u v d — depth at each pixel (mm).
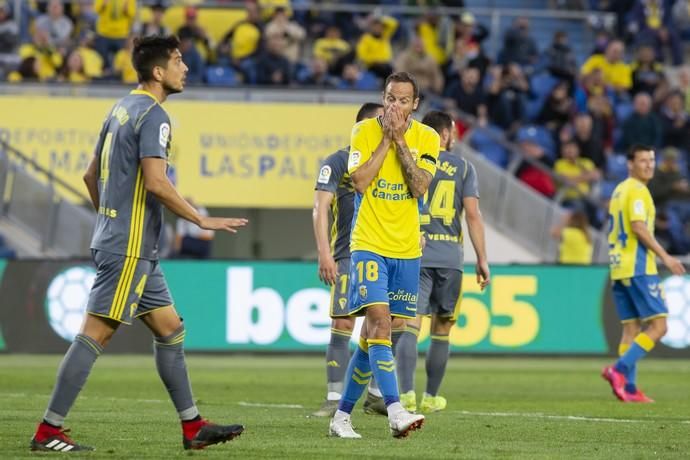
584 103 83562
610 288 66500
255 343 65062
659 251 43031
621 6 92625
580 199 75062
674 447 26797
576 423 32844
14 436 27266
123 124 24172
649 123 83875
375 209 26094
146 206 24281
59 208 68625
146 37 24688
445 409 37906
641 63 87812
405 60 81125
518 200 71938
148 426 30203
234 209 76812
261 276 65188
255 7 80062
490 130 76438
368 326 25859
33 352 64125
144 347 65375
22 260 64438
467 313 65438
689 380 53844
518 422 33000
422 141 26484
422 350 65562
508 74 82000
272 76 78688
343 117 73938
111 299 24062
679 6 96188
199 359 66375
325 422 31766
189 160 72875
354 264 26094
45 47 77438
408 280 26406
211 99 73500
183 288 64875
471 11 84938
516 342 65688
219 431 24625
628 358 42094
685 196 79875
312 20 84750
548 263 66062
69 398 24312
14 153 68750
